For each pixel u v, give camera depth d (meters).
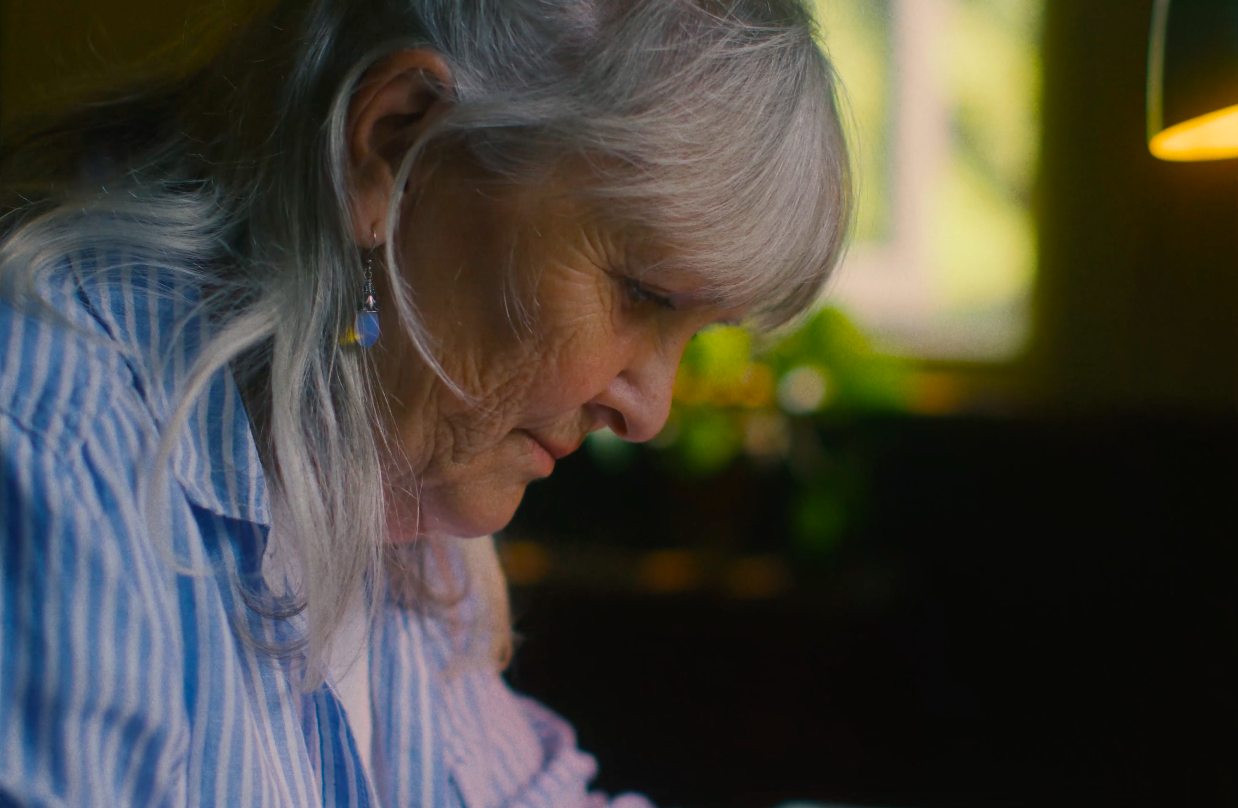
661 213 0.65
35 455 0.54
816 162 0.70
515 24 0.64
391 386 0.71
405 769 0.88
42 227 0.65
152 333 0.65
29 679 0.51
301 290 0.67
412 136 0.66
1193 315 3.04
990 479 2.88
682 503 2.58
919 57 3.05
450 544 1.00
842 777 2.52
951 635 2.77
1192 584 2.82
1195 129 0.88
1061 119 3.05
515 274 0.67
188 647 0.60
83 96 0.80
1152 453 2.88
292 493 0.66
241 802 0.61
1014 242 3.09
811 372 2.53
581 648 2.50
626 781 2.49
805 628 2.55
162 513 0.59
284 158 0.68
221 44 0.78
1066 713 2.73
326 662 0.73
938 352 3.10
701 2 0.66
